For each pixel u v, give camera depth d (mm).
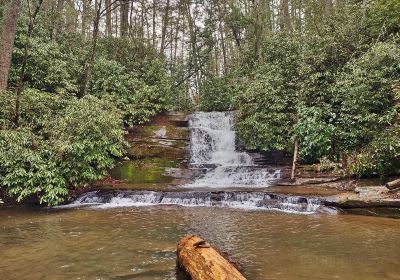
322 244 6805
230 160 16484
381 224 8336
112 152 13250
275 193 11023
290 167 13945
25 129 11797
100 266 5785
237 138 17141
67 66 16359
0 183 11391
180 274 5363
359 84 11625
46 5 19453
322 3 18531
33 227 8617
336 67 13977
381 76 11484
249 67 21250
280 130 14711
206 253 5262
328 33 14406
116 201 11961
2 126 11984
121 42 19328
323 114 13047
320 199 9992
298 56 15195
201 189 12578
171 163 15539
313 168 13031
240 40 24641
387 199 9148
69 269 5676
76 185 12414
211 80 23062
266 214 9688
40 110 13055
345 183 11633
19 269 5715
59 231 8156
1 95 12461
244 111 16359
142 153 15453
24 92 13195
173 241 7191
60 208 11203
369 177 11242
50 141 12047
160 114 18547
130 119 16406
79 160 12398
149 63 19234
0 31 15180
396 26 13609
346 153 12422
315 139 12820
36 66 15250
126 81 17359
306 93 13891
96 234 7828
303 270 5473
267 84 15195
